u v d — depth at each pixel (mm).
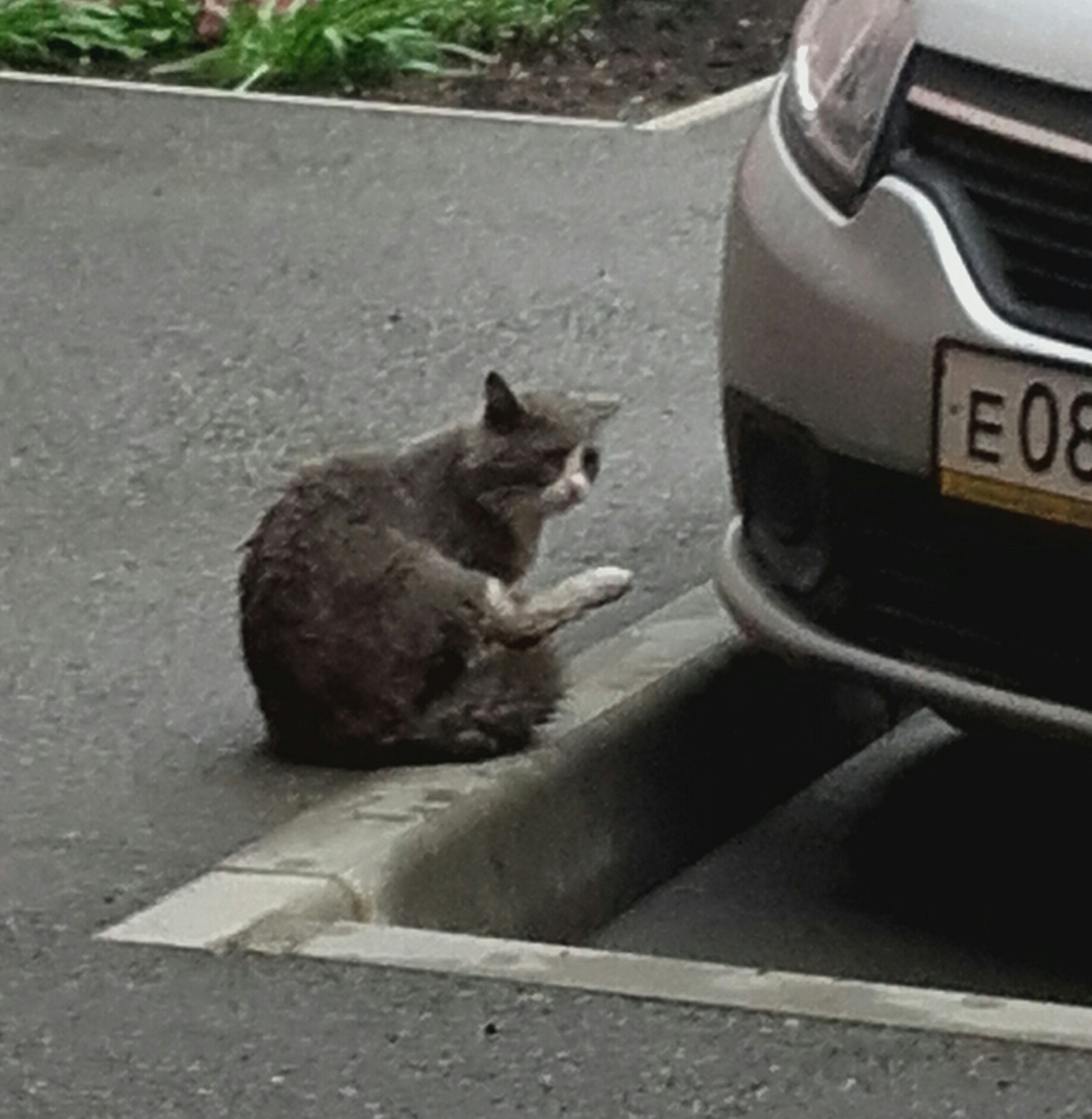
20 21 13758
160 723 6473
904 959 5945
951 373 5539
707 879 6410
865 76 5938
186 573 7523
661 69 13930
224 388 9258
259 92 13320
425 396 9227
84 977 5277
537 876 6012
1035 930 6094
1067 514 5422
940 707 5711
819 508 5859
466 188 11695
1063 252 5492
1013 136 5559
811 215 5879
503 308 10133
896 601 5762
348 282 10422
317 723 6105
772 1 15180
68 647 6973
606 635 7027
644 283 10445
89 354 9562
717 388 9234
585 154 12250
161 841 5812
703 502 8148
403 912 5621
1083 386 5379
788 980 5230
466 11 14133
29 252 10742
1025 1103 4801
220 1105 4852
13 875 5680
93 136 12367
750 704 6754
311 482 6141
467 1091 4875
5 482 8328
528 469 6098
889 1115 4777
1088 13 5574
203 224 11133
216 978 5262
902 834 6617
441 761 6090
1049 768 6902
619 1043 5023
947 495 5582
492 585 6027
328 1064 4969
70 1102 4871
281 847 5668
